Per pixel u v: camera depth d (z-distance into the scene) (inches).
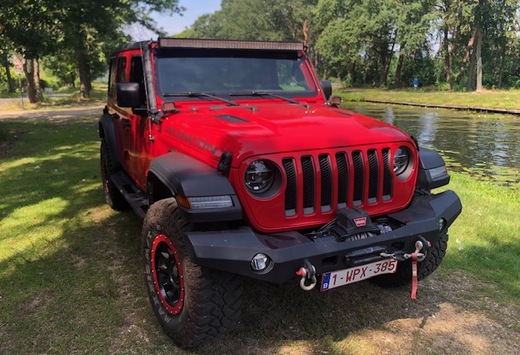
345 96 1572.3
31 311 141.2
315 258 107.3
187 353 121.4
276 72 172.9
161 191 133.7
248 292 151.8
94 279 160.6
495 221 221.0
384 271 119.5
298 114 138.6
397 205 129.0
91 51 1235.9
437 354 121.9
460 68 1952.5
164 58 157.5
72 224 216.5
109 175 223.8
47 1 527.8
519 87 1797.5
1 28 534.6
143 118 165.2
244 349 123.6
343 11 1978.3
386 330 132.6
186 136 130.6
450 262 175.6
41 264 173.2
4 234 204.7
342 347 124.5
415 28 1654.8
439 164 140.3
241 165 107.5
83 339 127.0
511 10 1537.9
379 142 123.6
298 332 131.4
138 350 122.6
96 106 1113.4
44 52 586.6
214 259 102.3
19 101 1208.2
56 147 442.3
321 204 117.0
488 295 152.9
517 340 128.5
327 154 116.1
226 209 106.2
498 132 676.1
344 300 148.9
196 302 109.5
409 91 1737.2
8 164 358.6
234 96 161.0
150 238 127.1
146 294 151.0
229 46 163.6
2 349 123.0
